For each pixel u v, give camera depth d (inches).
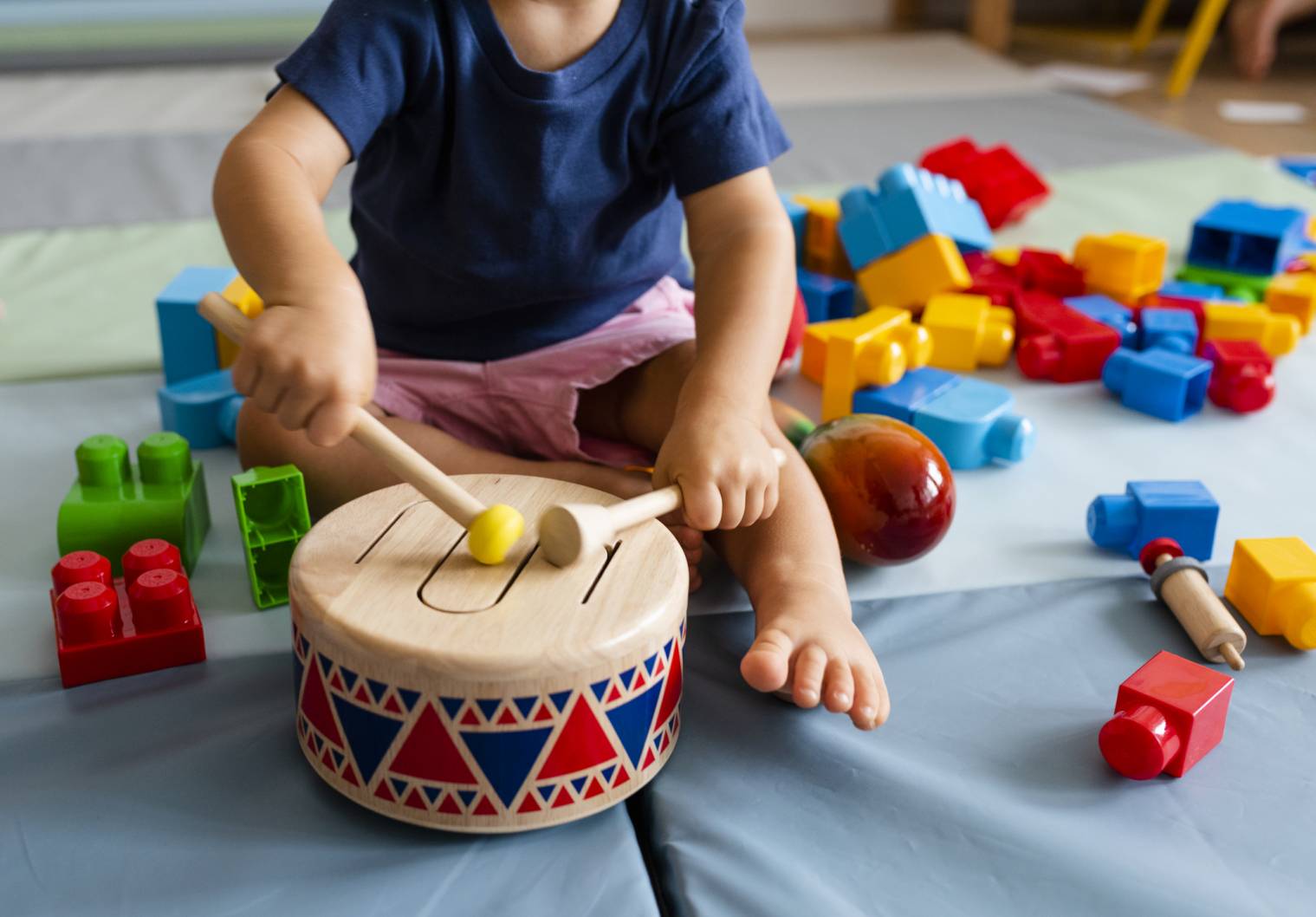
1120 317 49.0
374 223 35.9
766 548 30.2
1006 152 63.5
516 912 22.9
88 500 32.9
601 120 33.9
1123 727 26.2
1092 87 106.0
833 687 26.3
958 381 42.5
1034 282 52.1
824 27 132.8
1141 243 51.3
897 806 25.5
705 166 34.2
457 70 32.4
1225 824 25.4
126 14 100.5
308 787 25.9
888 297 50.3
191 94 90.3
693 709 28.5
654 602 24.9
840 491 32.9
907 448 33.1
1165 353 45.8
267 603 32.1
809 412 44.0
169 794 25.6
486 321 36.5
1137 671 28.4
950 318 47.3
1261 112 98.0
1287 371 48.3
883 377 40.9
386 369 37.1
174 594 29.4
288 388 24.6
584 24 33.2
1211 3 100.5
